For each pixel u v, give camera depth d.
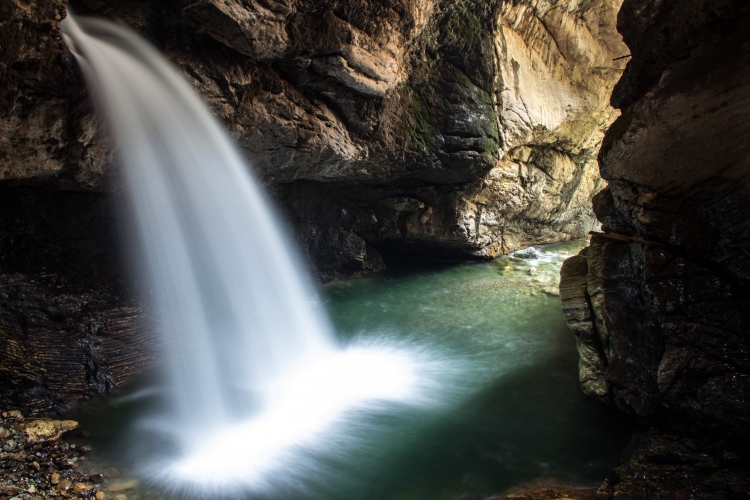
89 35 4.54
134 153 5.13
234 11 4.73
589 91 11.19
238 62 5.28
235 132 5.64
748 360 3.97
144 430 4.92
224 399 5.62
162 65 4.96
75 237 5.80
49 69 4.11
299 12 5.24
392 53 6.59
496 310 8.08
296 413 5.43
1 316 4.99
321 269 9.05
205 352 6.24
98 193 5.87
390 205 9.17
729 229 4.03
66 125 4.49
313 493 4.26
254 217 6.98
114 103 4.68
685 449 4.15
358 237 9.38
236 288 6.86
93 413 5.06
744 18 3.81
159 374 5.75
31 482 3.98
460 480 4.45
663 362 4.32
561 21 10.16
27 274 5.33
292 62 5.61
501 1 8.67
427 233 9.67
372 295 8.70
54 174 4.88
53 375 5.04
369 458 4.71
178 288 6.17
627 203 4.64
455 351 6.80
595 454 4.79
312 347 6.92
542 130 10.23
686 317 4.25
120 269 6.05
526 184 10.58
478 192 9.83
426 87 8.10
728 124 3.92
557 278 9.48
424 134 8.12
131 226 6.02
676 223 4.34
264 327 6.95
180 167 5.60
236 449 4.80
